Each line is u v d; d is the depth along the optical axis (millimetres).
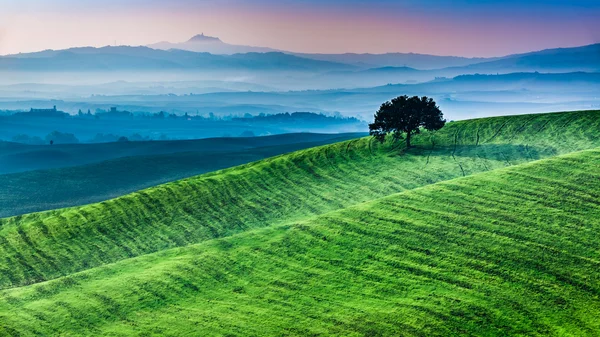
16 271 66312
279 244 58562
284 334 42250
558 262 48344
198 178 94938
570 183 64000
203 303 48562
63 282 55594
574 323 40406
